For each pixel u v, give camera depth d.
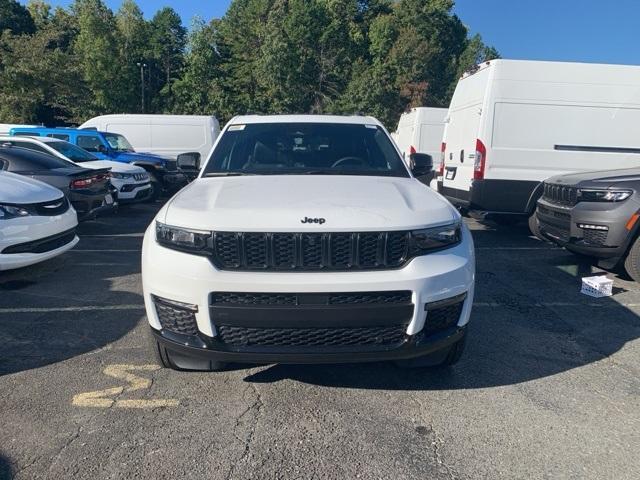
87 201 8.24
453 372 3.64
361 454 2.68
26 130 13.69
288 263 2.84
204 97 57.97
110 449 2.69
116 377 3.50
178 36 74.31
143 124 15.73
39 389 3.32
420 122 13.60
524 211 8.09
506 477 2.52
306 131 4.56
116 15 63.78
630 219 5.59
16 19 65.38
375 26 72.31
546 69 7.84
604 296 5.46
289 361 2.86
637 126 7.98
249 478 2.49
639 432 2.93
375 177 3.95
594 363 3.83
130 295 5.32
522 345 4.14
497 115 7.90
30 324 4.47
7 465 2.55
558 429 2.94
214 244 2.86
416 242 2.92
